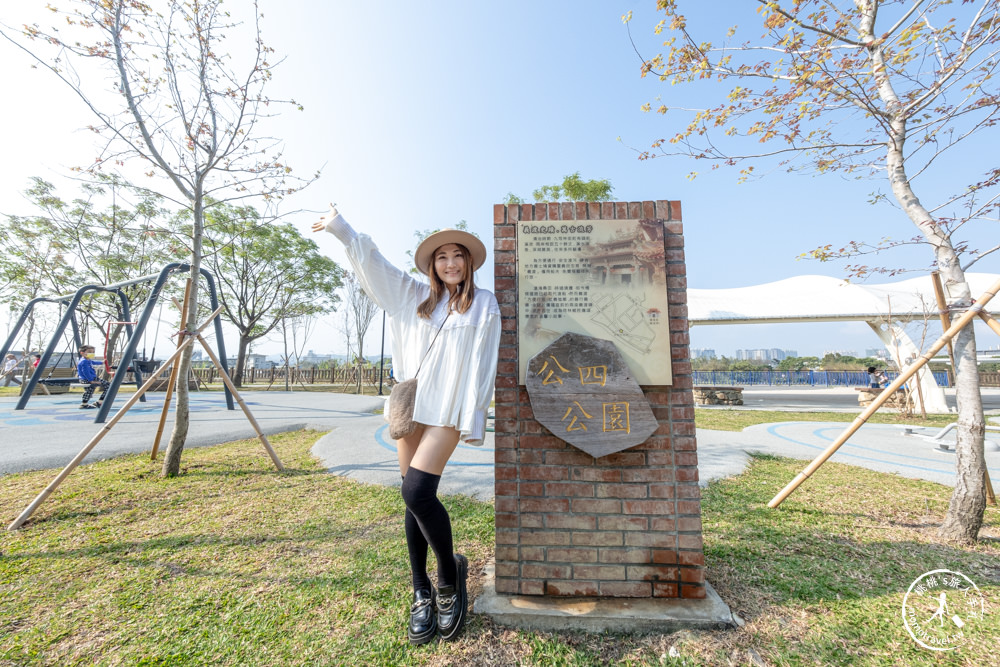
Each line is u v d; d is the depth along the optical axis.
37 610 2.05
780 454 5.93
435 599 1.97
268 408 10.73
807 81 3.49
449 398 1.82
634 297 2.22
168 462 4.40
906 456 5.70
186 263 8.15
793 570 2.43
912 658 1.69
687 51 3.74
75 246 16.36
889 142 3.46
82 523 3.16
